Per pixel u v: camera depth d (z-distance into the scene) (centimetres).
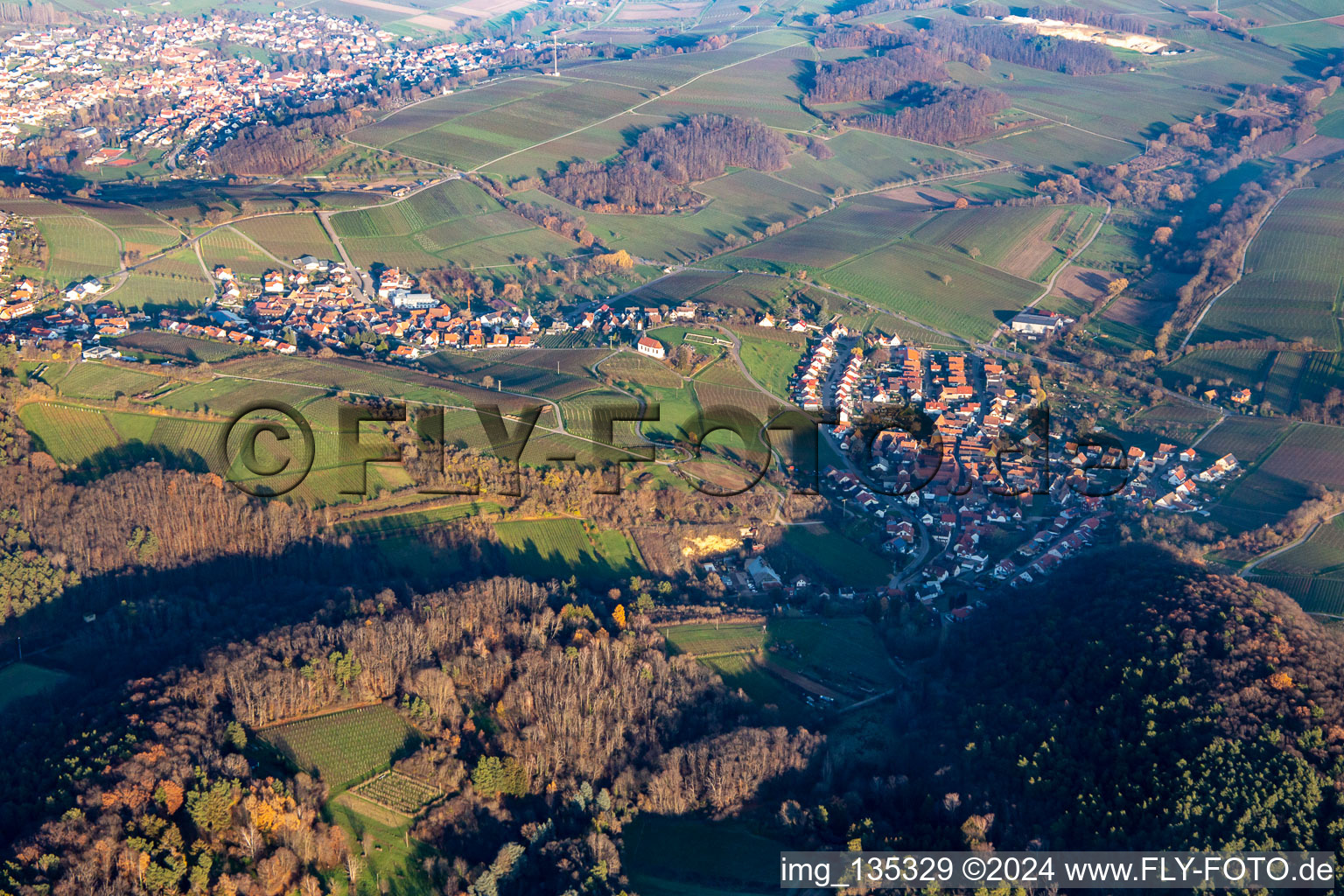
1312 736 16012
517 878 15475
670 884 15688
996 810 16025
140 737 15725
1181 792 15438
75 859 13700
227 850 14750
